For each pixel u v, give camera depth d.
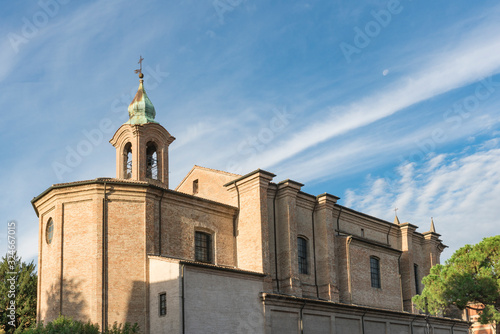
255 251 38.22
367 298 45.19
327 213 43.44
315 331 37.62
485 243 43.47
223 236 39.28
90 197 34.44
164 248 35.31
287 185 40.38
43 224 36.84
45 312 34.50
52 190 35.22
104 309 32.41
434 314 51.81
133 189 34.81
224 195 42.62
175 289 30.69
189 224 37.28
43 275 35.84
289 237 39.59
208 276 31.83
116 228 34.06
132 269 33.50
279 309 35.31
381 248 48.31
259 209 38.72
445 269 45.47
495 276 42.56
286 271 39.09
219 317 31.64
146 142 41.91
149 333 32.06
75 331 28.09
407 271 51.78
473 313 72.12
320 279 42.25
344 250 44.06
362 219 49.00
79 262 33.56
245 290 33.62
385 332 43.91
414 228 53.56
